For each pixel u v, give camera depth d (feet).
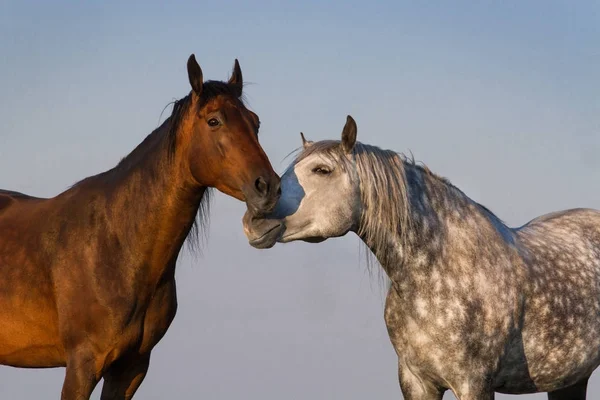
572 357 37.99
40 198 38.81
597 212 43.62
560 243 39.75
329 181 34.24
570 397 42.78
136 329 35.47
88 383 34.68
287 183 34.35
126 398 37.14
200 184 34.81
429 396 36.76
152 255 35.35
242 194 33.40
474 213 36.99
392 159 35.40
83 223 35.86
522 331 36.60
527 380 37.63
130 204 35.47
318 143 35.12
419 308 35.35
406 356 36.27
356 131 34.19
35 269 36.04
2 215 38.04
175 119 34.81
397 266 35.45
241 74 36.65
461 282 35.24
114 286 34.88
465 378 34.91
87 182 37.24
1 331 36.65
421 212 35.68
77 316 34.81
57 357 36.76
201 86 34.32
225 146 33.19
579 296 38.24
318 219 34.06
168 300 36.55
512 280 36.17
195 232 37.83
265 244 33.94
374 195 34.71
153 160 35.50
